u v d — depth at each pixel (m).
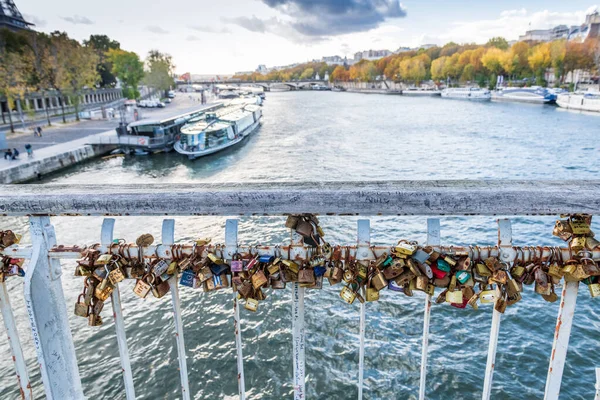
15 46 59.16
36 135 49.81
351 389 10.38
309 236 1.75
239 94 166.75
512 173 33.34
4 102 66.94
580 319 12.56
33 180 34.59
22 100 71.25
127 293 14.32
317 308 13.22
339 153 42.72
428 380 10.52
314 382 10.61
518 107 89.19
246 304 1.84
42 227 1.93
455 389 10.27
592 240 1.65
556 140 46.56
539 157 38.34
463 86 156.25
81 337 12.34
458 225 20.39
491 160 37.75
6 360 11.57
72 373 2.13
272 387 10.73
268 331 12.45
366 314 12.87
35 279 1.91
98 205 1.79
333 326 12.44
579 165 35.09
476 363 10.99
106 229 1.89
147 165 41.12
